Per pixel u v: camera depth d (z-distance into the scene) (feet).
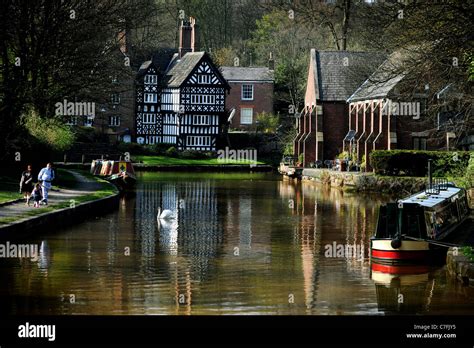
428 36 231.91
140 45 467.11
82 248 194.29
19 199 244.01
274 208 292.20
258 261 182.29
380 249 175.63
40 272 165.68
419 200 200.34
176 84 645.51
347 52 514.68
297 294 150.30
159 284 157.38
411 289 154.51
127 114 645.51
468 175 290.56
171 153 605.73
